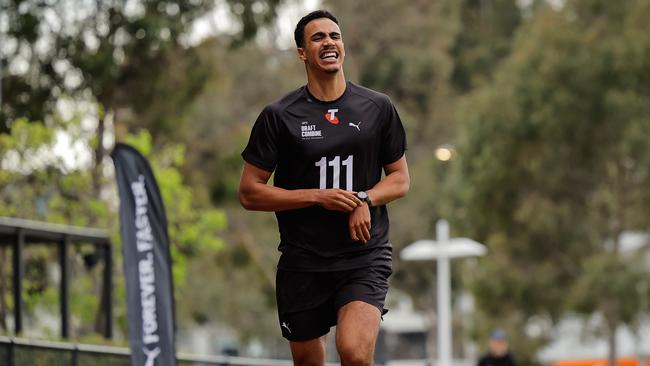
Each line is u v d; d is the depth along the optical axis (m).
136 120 83.06
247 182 18.95
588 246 100.75
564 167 100.44
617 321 96.94
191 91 82.06
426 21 120.56
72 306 61.09
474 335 108.62
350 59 120.38
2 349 37.09
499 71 107.44
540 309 102.38
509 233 103.50
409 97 123.00
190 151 97.75
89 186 67.00
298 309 19.20
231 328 121.56
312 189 18.66
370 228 18.66
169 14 76.56
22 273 47.00
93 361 39.25
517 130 100.12
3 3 73.88
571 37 99.56
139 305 37.50
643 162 97.06
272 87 108.62
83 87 74.25
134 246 37.88
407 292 130.25
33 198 63.88
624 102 97.31
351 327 18.47
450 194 109.88
